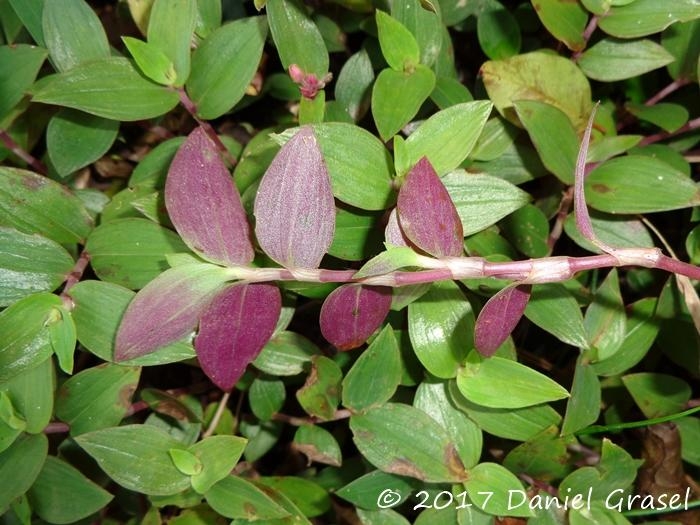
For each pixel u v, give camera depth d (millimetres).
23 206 243
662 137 292
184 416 259
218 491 232
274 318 200
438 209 191
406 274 196
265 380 264
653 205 254
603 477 238
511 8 323
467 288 257
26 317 217
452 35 328
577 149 257
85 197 273
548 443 241
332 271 197
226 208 190
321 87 239
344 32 306
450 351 230
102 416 238
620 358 263
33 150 313
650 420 242
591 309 257
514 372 224
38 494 235
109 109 237
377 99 233
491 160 276
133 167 313
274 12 239
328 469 276
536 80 268
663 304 263
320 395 246
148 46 234
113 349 224
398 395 269
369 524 253
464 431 241
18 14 263
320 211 185
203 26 266
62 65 253
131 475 225
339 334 209
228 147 283
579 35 270
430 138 223
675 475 263
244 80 248
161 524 253
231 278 197
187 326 192
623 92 314
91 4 331
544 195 289
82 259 236
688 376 294
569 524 244
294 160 180
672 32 285
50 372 227
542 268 194
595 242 197
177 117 314
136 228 236
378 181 222
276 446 306
